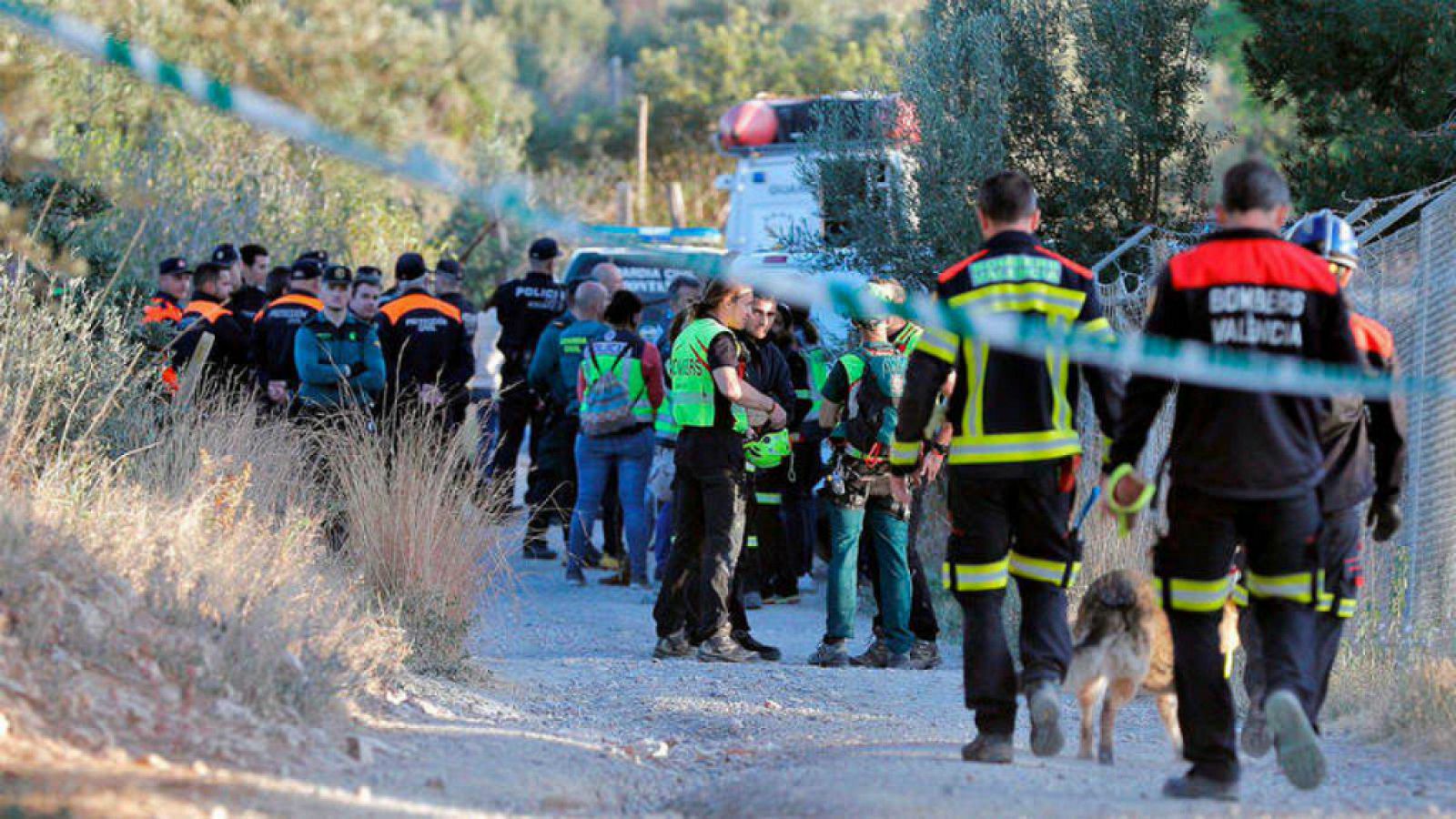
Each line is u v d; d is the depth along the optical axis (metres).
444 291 50.72
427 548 26.69
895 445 20.39
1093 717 20.97
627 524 42.56
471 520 28.36
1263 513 17.28
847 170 47.16
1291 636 17.41
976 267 19.97
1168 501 17.83
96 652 18.33
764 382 34.50
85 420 26.78
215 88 15.07
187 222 64.19
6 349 26.44
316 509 28.73
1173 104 46.28
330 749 18.77
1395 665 25.09
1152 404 17.86
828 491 31.81
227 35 48.94
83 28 15.58
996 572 19.92
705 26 178.38
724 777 20.53
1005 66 46.84
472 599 27.72
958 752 21.27
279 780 16.58
